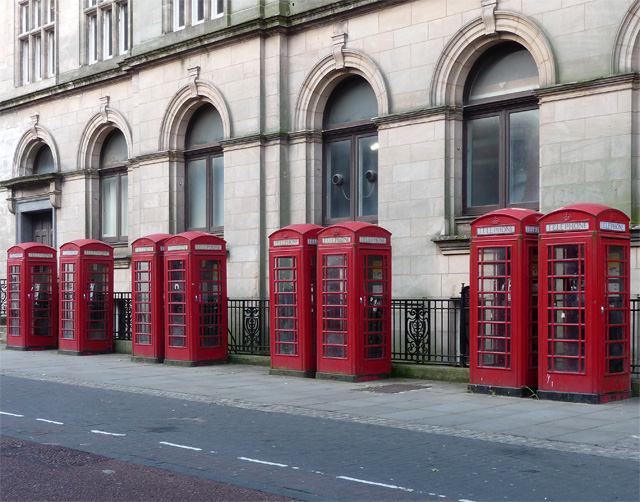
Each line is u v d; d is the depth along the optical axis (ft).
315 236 52.01
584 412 37.01
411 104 54.75
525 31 49.03
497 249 42.86
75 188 82.53
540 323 40.91
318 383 48.39
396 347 54.65
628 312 40.75
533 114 50.83
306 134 61.41
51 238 87.92
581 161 46.16
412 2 54.75
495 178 52.65
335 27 59.41
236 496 23.81
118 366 59.47
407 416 36.88
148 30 72.59
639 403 39.37
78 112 82.48
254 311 61.31
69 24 83.82
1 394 45.44
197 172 71.26
